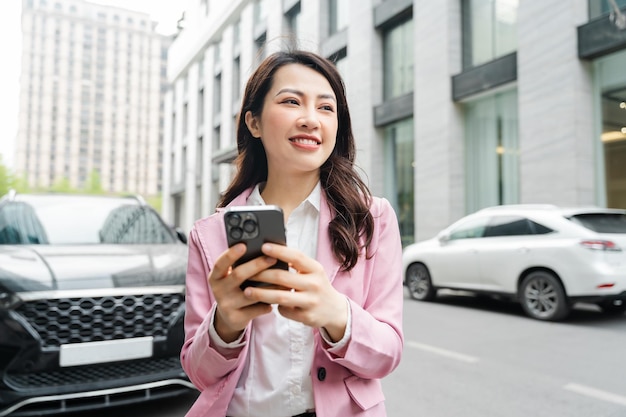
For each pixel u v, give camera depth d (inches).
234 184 47.8
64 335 102.7
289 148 39.1
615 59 324.5
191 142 1348.4
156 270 116.7
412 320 239.3
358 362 33.3
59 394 98.7
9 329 98.4
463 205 443.8
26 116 3558.1
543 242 232.4
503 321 234.1
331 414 35.2
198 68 1323.8
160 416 115.0
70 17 3730.3
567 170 335.3
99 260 117.0
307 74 40.3
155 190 3892.7
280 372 37.0
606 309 254.4
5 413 96.4
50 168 3575.3
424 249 302.7
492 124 423.2
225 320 30.5
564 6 341.7
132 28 3897.6
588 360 164.7
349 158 45.8
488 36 426.0
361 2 574.6
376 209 41.7
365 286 38.6
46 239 140.3
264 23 887.7
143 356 107.3
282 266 29.5
